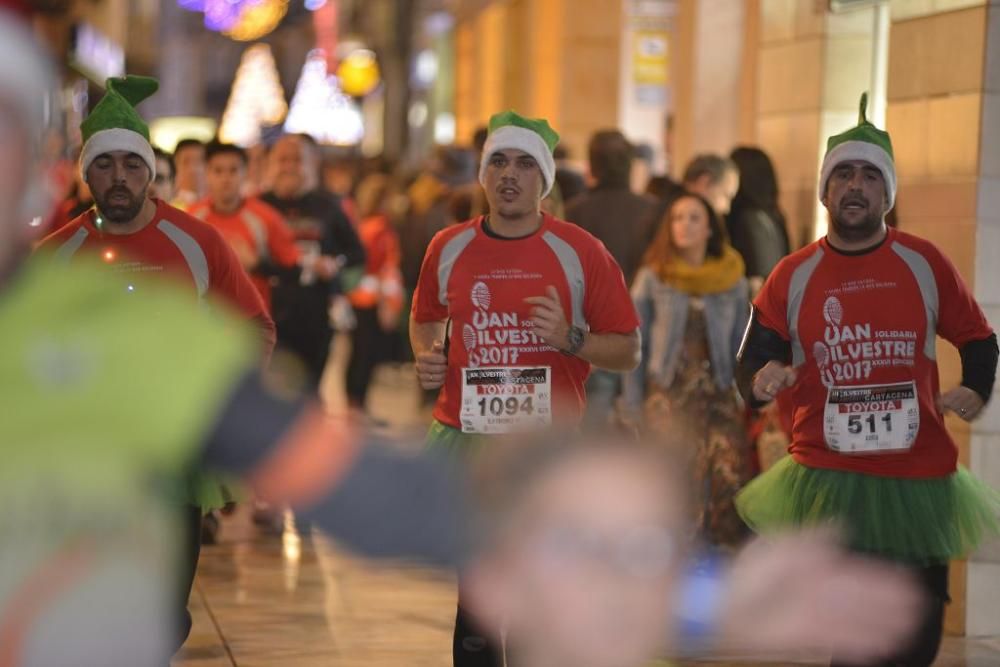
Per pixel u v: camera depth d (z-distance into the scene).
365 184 30.72
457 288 11.21
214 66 103.56
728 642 2.86
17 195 3.24
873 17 20.11
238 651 13.89
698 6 28.20
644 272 16.94
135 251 11.52
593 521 2.73
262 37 103.31
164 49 102.44
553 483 2.79
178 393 3.34
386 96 76.44
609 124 39.97
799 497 11.02
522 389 11.12
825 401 11.05
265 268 20.41
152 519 3.37
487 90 53.16
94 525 3.27
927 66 15.59
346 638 14.45
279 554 18.19
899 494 10.80
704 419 16.59
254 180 29.64
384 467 3.32
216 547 18.56
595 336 11.12
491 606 2.85
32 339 3.34
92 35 30.06
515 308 11.10
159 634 3.37
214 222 20.25
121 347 3.34
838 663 9.96
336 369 39.19
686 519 2.78
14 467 3.26
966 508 10.95
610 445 2.84
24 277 3.41
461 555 3.07
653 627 2.72
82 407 3.30
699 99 28.31
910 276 10.94
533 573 2.74
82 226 11.66
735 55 28.20
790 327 11.18
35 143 3.25
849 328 10.99
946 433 10.98
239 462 3.39
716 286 16.72
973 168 14.94
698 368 16.67
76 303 3.39
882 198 11.00
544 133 11.32
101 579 3.27
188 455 3.37
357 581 16.78
